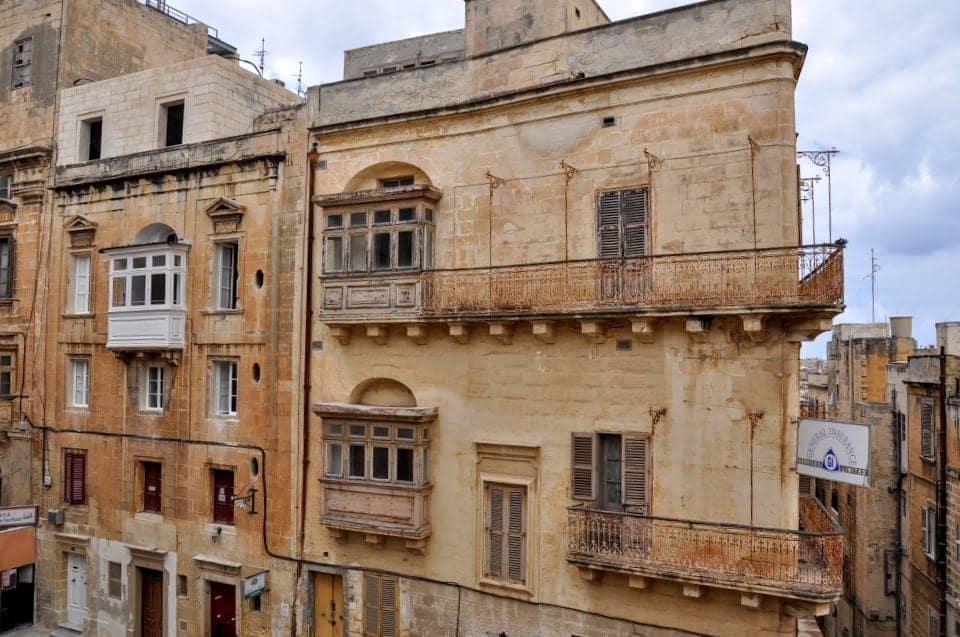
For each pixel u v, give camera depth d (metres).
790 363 14.44
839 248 13.65
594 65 16.55
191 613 20.81
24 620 23.77
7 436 24.38
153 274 21.33
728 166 15.07
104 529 22.53
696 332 14.94
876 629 27.84
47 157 24.39
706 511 14.92
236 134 22.78
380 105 18.92
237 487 20.30
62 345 23.73
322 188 19.47
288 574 19.28
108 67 26.17
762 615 14.31
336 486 18.25
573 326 16.27
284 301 19.80
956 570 22.02
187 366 21.25
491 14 18.88
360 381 18.69
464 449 17.34
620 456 16.03
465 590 17.17
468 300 16.95
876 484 28.28
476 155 17.61
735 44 15.11
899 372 27.66
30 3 25.34
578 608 15.97
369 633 18.20
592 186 16.31
